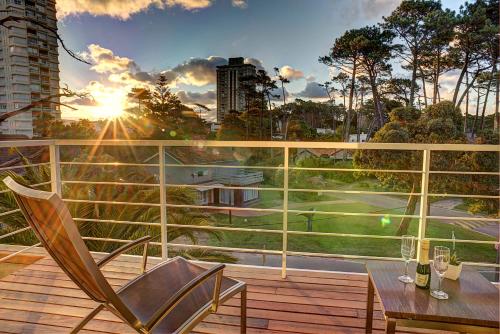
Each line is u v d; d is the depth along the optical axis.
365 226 15.32
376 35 18.83
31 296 2.24
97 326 1.92
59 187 2.84
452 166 10.09
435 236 13.10
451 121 10.67
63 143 2.74
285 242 2.47
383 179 11.77
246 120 22.17
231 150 19.16
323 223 15.79
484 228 13.33
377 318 1.99
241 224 15.66
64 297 2.23
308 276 2.52
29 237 4.93
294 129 23.20
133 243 1.76
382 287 1.51
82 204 4.80
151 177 6.27
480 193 9.91
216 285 1.46
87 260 1.22
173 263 1.91
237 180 18.17
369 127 21.27
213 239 13.38
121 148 8.50
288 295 2.25
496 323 1.25
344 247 12.99
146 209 5.02
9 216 4.78
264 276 2.51
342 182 17.45
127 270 2.63
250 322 1.95
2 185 4.64
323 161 18.03
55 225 1.21
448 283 1.56
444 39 16.42
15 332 1.87
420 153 10.25
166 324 1.44
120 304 1.29
